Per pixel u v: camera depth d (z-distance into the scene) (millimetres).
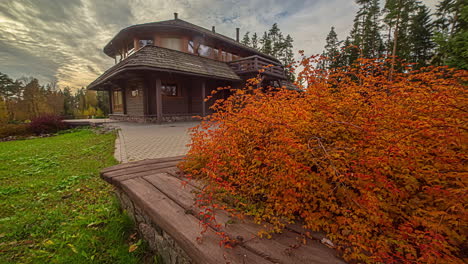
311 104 1867
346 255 1151
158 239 1880
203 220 1505
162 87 12773
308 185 1592
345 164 1500
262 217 1573
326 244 1294
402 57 18938
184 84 13789
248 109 2055
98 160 5086
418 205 1370
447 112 1585
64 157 5531
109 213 2705
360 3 27656
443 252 1130
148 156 4953
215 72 13031
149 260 1966
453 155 1378
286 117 1826
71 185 3662
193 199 1920
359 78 2195
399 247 1186
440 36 5422
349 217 1379
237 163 1841
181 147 5777
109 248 2098
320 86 2113
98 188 3543
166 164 3094
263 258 1174
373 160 1334
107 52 17359
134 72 10500
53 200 3119
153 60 10188
